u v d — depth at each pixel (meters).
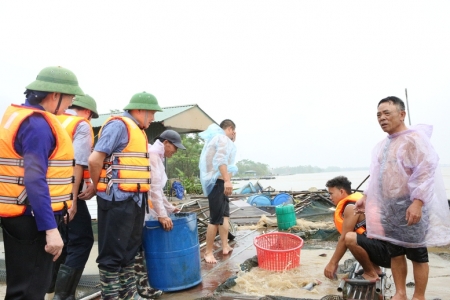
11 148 1.98
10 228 2.03
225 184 4.31
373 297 2.96
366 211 3.04
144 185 2.97
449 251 4.74
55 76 2.23
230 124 4.63
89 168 2.82
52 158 2.16
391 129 2.88
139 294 3.38
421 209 2.70
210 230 4.45
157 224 3.44
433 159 2.68
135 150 2.93
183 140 21.00
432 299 3.16
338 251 3.46
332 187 3.83
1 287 3.59
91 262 4.40
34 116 2.04
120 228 2.86
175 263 3.47
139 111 3.11
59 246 2.03
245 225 7.09
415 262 2.88
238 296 3.33
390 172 2.86
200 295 3.40
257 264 4.33
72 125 3.07
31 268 2.07
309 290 3.45
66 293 3.00
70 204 2.30
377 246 3.13
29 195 1.94
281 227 6.42
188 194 14.73
